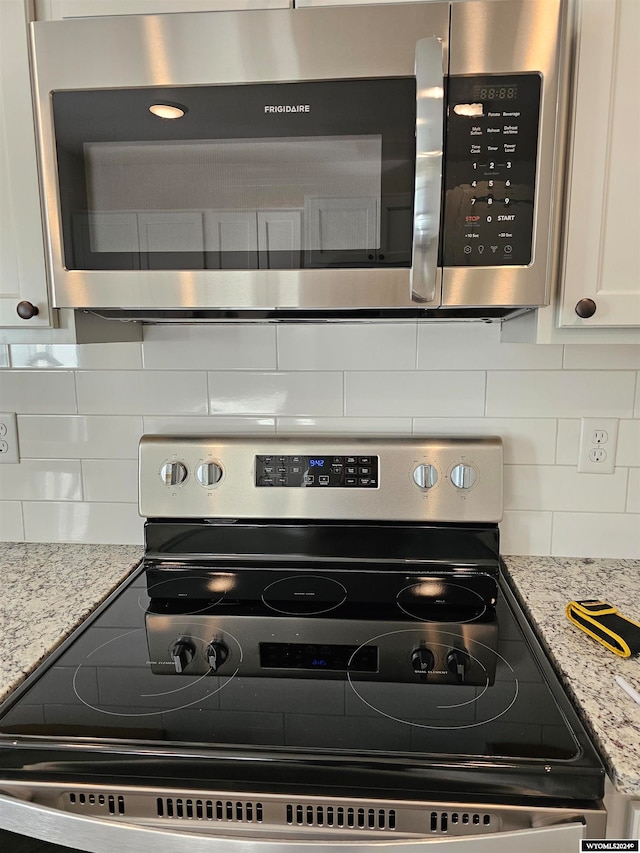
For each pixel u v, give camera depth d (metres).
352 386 1.24
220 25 0.83
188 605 1.06
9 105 0.92
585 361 1.20
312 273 0.88
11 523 1.35
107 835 0.69
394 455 1.19
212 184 0.88
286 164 0.86
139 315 1.07
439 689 0.82
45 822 0.69
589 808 0.67
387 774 0.67
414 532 1.21
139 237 0.90
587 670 0.83
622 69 0.85
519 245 0.86
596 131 0.87
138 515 1.32
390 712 0.77
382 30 0.81
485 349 1.21
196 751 0.69
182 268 0.90
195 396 1.27
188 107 0.86
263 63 0.83
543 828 0.66
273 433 1.27
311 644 0.94
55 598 1.07
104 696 0.80
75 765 0.70
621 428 1.21
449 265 0.87
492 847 0.65
